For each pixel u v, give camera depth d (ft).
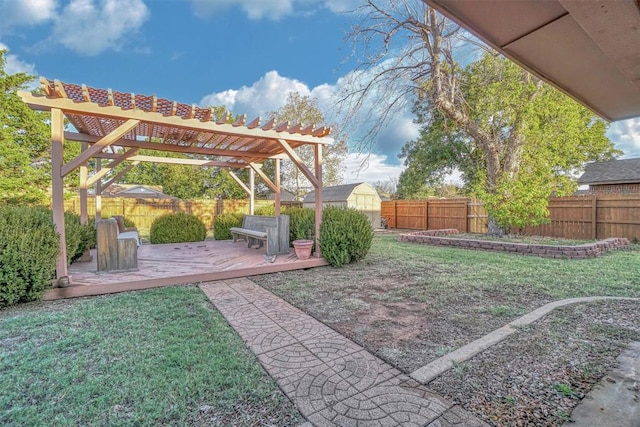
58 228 13.25
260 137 18.34
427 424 5.51
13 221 12.19
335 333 9.59
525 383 6.70
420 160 47.06
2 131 33.91
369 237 20.89
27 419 5.62
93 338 9.01
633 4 3.58
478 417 5.67
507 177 28.84
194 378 6.98
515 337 8.91
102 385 6.68
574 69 6.17
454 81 29.60
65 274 13.35
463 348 8.33
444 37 27.99
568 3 3.66
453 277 16.53
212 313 11.33
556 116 27.91
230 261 19.83
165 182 69.21
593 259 20.75
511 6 4.40
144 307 11.92
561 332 9.20
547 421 5.51
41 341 8.84
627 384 6.55
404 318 10.77
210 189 71.87
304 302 12.70
